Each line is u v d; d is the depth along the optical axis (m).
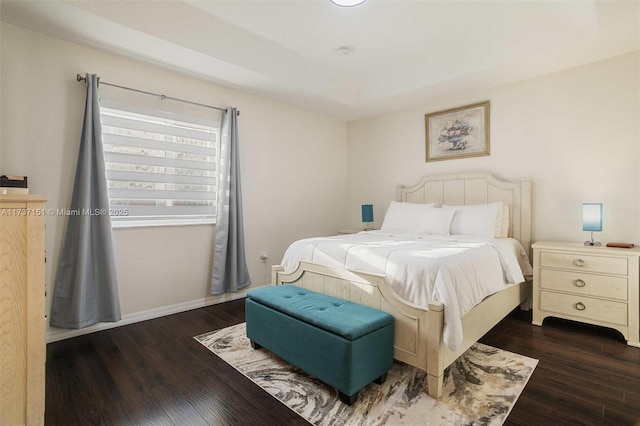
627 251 2.40
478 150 3.58
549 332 2.67
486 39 2.90
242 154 3.60
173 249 3.09
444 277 1.79
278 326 2.04
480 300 2.08
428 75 3.32
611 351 2.31
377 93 3.81
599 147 2.85
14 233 1.29
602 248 2.55
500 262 2.52
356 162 4.79
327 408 1.66
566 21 2.46
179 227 3.13
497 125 3.45
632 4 2.12
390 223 3.68
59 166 2.45
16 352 1.30
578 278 2.63
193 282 3.23
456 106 3.76
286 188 4.06
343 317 1.80
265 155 3.82
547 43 2.60
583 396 1.75
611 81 2.78
